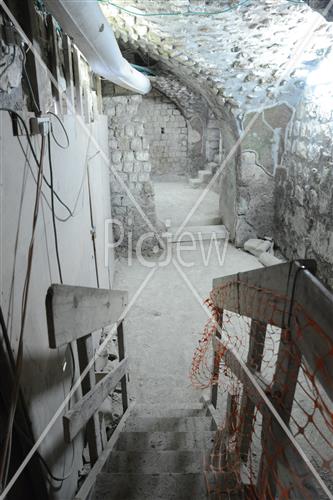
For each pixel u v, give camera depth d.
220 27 3.56
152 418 2.51
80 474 1.92
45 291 1.66
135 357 3.48
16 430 1.23
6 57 1.30
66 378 1.88
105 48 2.38
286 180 5.30
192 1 3.02
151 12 3.28
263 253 5.46
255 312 1.35
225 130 5.98
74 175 2.60
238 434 1.68
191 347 3.62
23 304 1.29
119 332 2.53
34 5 1.62
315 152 4.30
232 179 6.04
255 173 5.66
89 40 2.06
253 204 5.82
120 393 3.01
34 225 1.38
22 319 1.19
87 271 3.02
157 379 3.18
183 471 1.84
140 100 5.17
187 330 3.91
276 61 4.22
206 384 3.07
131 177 5.54
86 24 1.82
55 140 2.02
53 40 1.97
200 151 10.34
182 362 3.41
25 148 1.44
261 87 4.81
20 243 1.35
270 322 1.19
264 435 1.19
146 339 3.76
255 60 4.26
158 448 2.17
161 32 3.82
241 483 1.54
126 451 1.97
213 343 2.46
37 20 1.72
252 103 5.11
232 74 4.63
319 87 4.18
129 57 7.23
